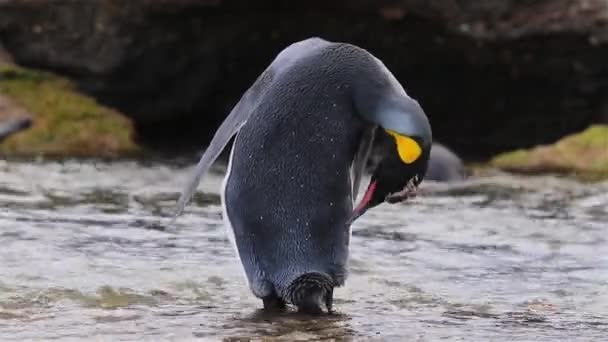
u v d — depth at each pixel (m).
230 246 11.76
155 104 23.86
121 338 8.02
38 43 23.17
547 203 15.83
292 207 8.67
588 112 23.88
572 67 23.08
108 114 22.86
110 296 9.49
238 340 8.00
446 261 11.49
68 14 22.88
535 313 9.34
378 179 8.23
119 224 12.87
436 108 24.42
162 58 23.20
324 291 8.72
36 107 22.34
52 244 11.42
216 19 22.81
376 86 8.52
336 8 22.61
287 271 8.73
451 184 17.83
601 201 16.03
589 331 8.65
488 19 22.31
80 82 23.42
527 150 23.59
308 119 8.62
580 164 20.53
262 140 8.69
